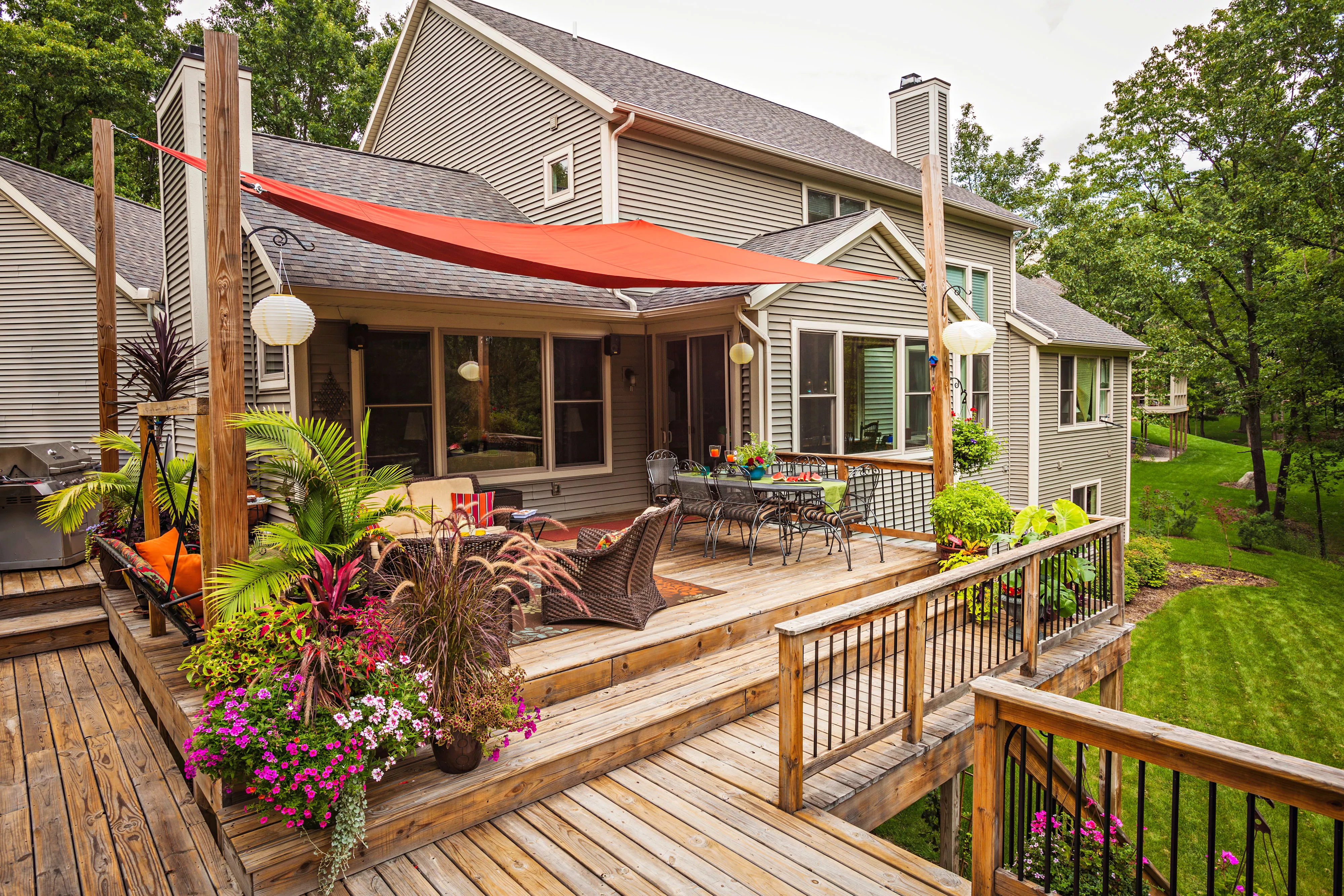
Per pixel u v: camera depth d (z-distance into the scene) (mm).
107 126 6656
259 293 7391
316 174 9125
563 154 10469
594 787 3861
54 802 3824
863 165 13914
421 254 6699
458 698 3512
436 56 12828
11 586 6535
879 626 6223
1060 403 18094
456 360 8641
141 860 3324
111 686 5387
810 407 9297
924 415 11203
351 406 7832
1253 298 21266
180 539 4504
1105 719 2486
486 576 3854
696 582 6559
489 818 3559
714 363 9547
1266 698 10820
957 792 4707
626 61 13055
